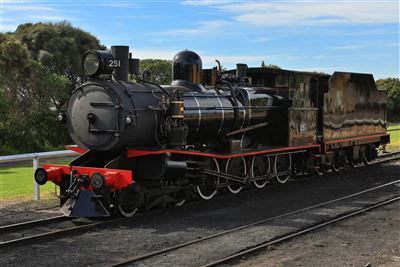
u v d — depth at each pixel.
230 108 11.34
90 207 8.49
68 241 7.41
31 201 10.59
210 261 6.42
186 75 10.89
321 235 7.80
